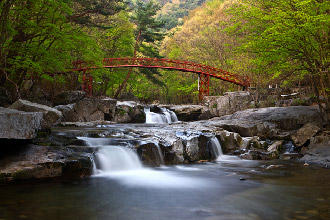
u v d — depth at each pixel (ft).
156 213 16.34
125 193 20.99
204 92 120.98
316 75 47.37
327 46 43.96
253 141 48.11
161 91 190.49
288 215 16.24
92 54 68.18
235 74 118.62
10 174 21.93
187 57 163.12
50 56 54.95
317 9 41.16
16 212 15.97
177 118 96.48
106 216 15.65
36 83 79.41
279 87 99.91
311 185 24.62
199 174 29.66
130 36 134.10
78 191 21.16
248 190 22.62
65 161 25.00
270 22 46.39
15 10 50.19
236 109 93.15
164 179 26.63
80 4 91.76
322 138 45.24
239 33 51.75
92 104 72.13
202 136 41.75
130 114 82.38
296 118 54.54
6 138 22.54
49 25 50.42
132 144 33.37
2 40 46.19
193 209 17.26
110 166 29.19
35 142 28.53
